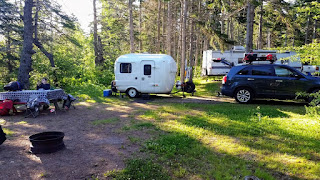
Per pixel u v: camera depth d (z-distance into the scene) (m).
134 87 12.03
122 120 7.12
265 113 7.84
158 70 11.76
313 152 4.49
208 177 3.54
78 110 8.84
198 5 19.70
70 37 17.73
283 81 9.52
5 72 24.61
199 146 4.72
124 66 12.10
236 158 4.20
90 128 6.25
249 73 10.03
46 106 8.94
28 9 13.34
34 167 3.76
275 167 3.86
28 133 5.75
